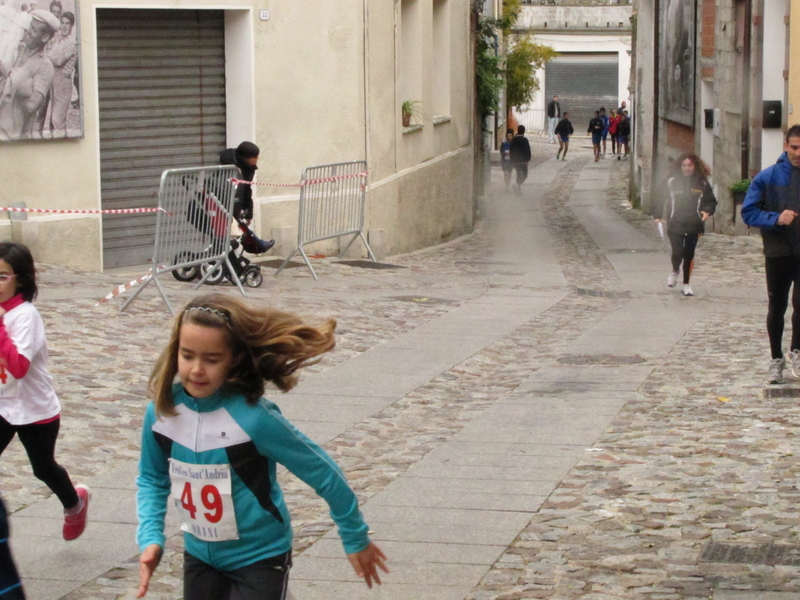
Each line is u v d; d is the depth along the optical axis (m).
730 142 25.58
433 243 26.75
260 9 19.08
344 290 16.62
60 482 5.98
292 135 19.72
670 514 6.72
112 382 10.07
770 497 6.99
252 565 3.86
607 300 17.08
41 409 5.83
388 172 22.75
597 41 74.94
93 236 17.12
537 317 15.02
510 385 10.90
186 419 3.81
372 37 21.14
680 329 13.99
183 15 18.72
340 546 6.23
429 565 5.93
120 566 5.93
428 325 14.12
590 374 11.25
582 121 76.50
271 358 3.77
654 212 35.19
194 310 3.72
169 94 18.73
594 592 5.50
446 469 7.86
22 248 5.71
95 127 17.23
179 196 13.73
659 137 35.00
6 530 4.11
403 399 10.16
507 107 61.22
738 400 9.80
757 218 9.60
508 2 51.25
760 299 16.98
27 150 16.48
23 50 16.16
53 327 12.09
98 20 17.67
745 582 5.56
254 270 16.12
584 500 7.06
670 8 32.81
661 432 8.80
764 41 23.61
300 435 3.88
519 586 5.60
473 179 33.47
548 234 29.72
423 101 25.86
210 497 3.80
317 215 18.34
